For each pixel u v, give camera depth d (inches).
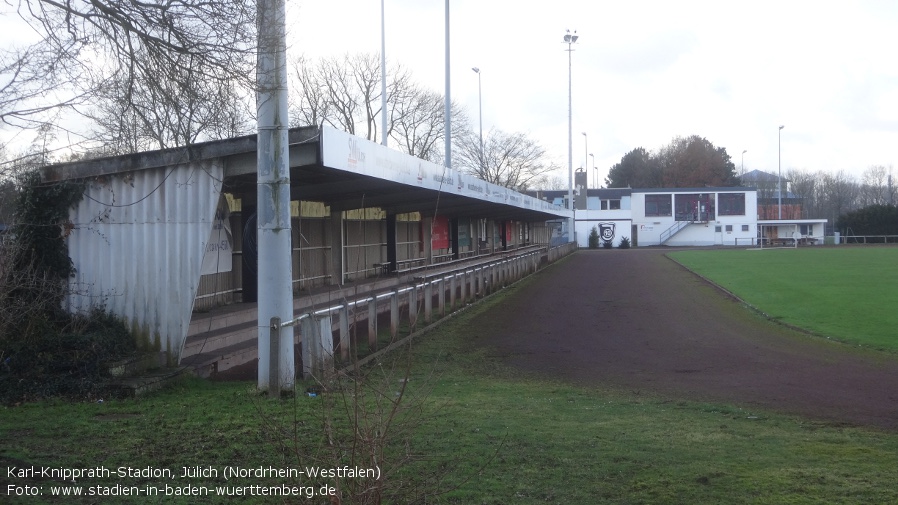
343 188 646.5
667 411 347.3
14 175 421.7
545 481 226.1
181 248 416.2
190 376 406.3
